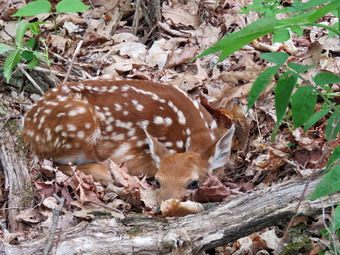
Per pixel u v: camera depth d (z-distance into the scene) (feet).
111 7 44.73
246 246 23.53
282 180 28.78
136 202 27.48
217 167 28.76
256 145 31.17
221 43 15.75
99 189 28.19
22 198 27.73
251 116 32.86
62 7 32.01
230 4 43.68
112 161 30.07
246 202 22.22
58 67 37.78
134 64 38.70
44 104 30.86
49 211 26.55
